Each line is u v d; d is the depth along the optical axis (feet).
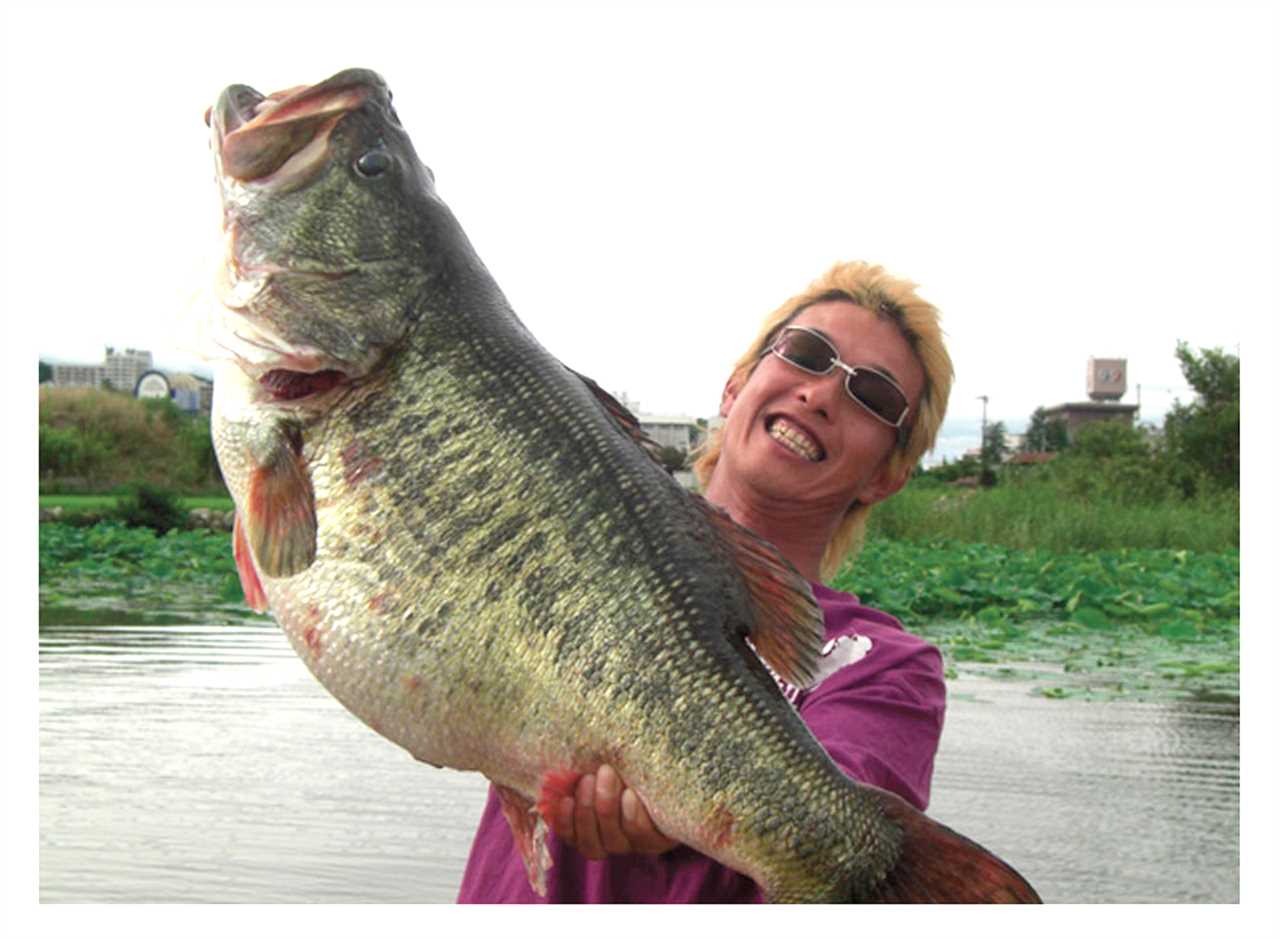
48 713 22.49
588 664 7.95
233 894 14.84
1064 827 17.07
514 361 8.46
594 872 9.32
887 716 9.09
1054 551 54.85
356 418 8.36
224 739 21.31
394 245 8.62
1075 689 25.20
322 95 8.70
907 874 8.28
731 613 8.35
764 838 8.08
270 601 8.42
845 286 11.12
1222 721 22.62
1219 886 15.10
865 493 11.57
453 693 8.03
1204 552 56.34
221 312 8.61
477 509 8.11
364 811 17.92
